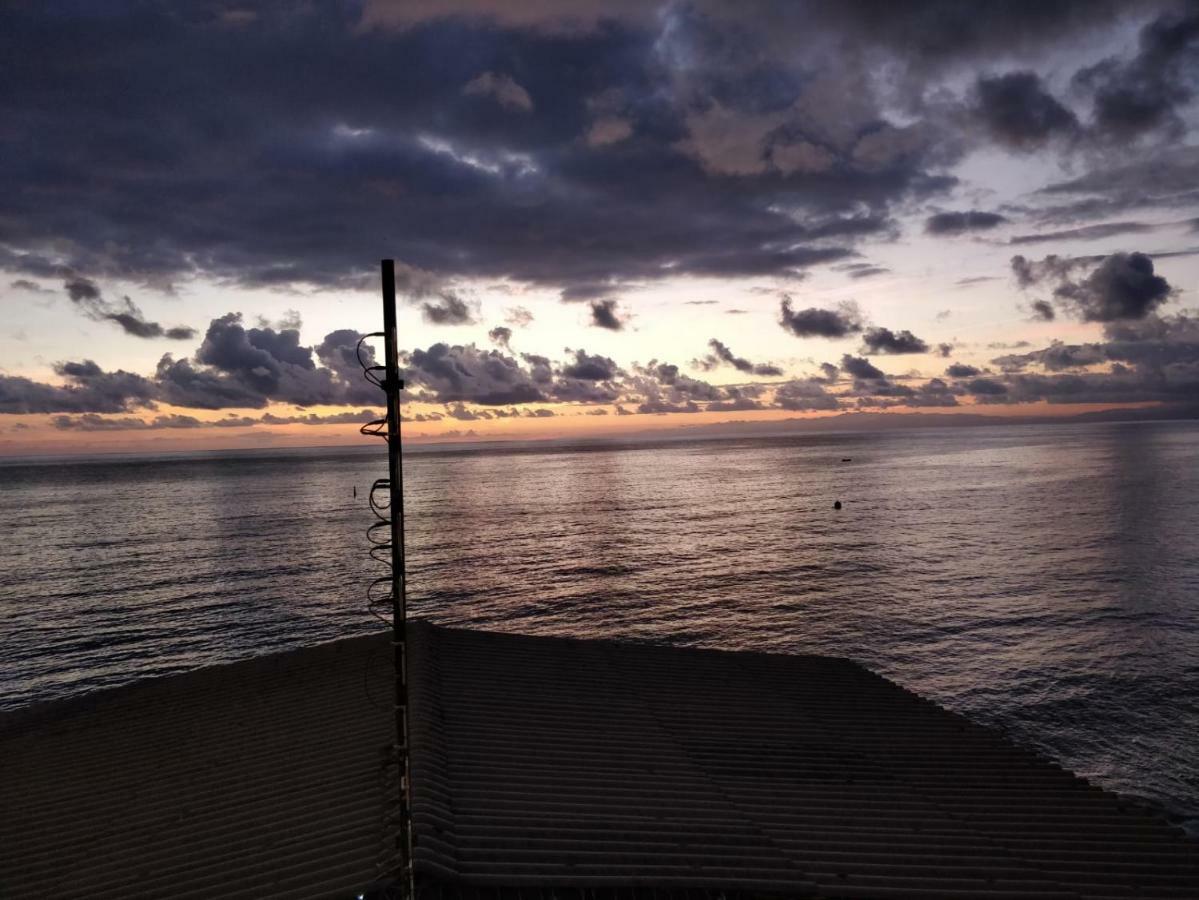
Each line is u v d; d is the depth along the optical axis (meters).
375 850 10.34
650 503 121.88
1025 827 13.12
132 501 144.25
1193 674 35.47
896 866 11.57
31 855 11.91
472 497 140.62
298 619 50.03
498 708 16.77
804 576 59.78
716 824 12.34
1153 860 12.15
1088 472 156.62
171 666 40.84
